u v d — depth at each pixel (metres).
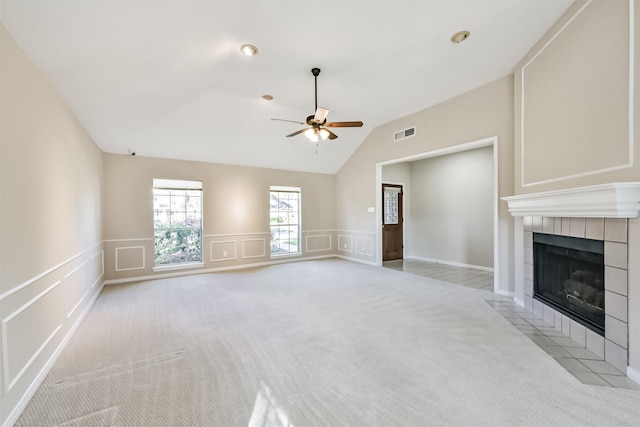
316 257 7.21
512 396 1.80
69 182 2.86
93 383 1.99
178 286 4.59
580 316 2.53
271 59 3.24
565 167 2.61
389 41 2.96
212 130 4.92
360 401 1.77
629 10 1.93
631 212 1.88
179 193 5.62
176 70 3.07
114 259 4.79
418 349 2.44
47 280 2.24
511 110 3.76
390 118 5.45
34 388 1.91
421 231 7.03
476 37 2.94
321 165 6.92
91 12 1.89
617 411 1.64
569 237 2.62
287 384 1.96
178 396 1.84
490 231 5.70
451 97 4.47
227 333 2.80
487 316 3.20
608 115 2.12
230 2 2.24
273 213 6.80
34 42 1.93
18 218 1.82
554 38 2.74
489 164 5.72
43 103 2.28
